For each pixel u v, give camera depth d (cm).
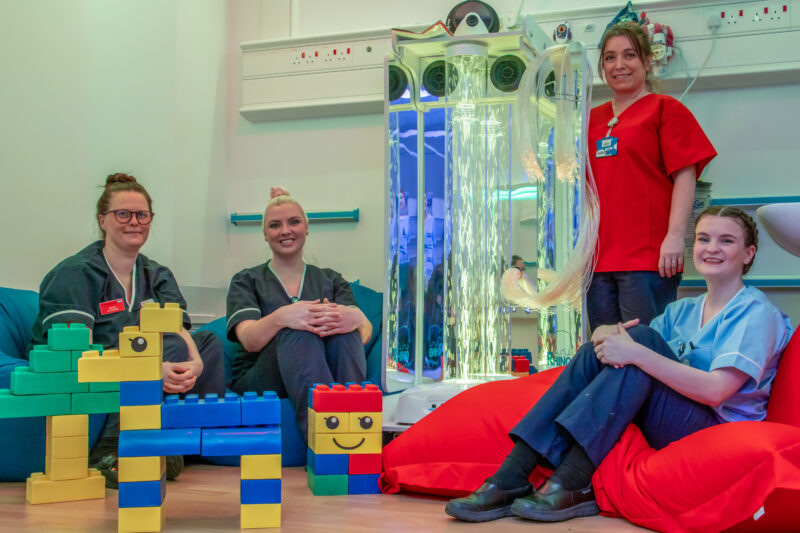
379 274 323
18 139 247
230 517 159
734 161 280
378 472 184
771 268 275
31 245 251
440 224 239
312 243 333
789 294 273
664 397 162
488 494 156
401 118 241
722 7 273
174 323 153
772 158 276
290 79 329
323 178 333
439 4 318
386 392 234
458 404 190
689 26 277
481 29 239
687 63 277
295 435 218
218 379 222
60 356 174
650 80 268
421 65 243
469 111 238
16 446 194
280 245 244
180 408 151
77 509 166
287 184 338
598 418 158
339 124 331
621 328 165
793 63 266
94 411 176
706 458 140
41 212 255
